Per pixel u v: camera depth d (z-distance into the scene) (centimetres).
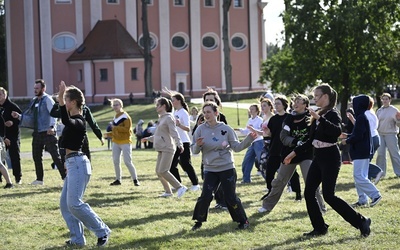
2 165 1919
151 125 4241
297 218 1339
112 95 8469
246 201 1591
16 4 8719
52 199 1659
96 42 8612
